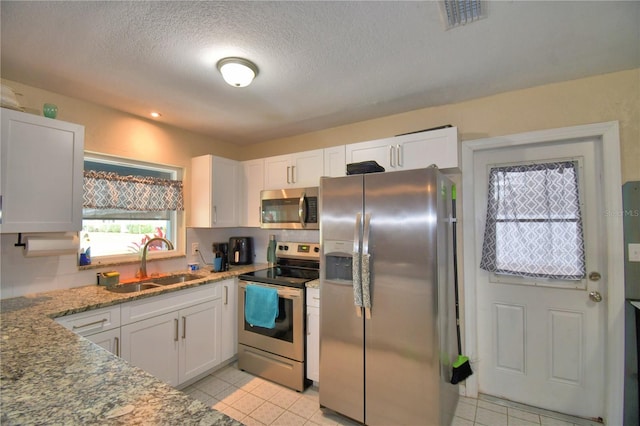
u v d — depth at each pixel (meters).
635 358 1.77
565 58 1.71
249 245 3.29
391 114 2.59
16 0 1.22
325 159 2.63
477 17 1.36
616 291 1.83
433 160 2.15
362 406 1.88
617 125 1.84
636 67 1.81
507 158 2.23
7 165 1.63
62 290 2.08
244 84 1.83
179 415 0.69
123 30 1.44
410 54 1.67
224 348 2.60
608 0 1.25
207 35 1.49
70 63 1.73
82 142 1.95
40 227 1.75
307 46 1.59
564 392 2.03
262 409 2.08
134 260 2.55
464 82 2.00
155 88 2.06
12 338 1.19
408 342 1.73
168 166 2.89
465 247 2.28
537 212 2.11
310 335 2.30
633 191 1.80
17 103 1.72
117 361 0.98
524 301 2.16
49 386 0.82
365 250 1.80
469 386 2.24
